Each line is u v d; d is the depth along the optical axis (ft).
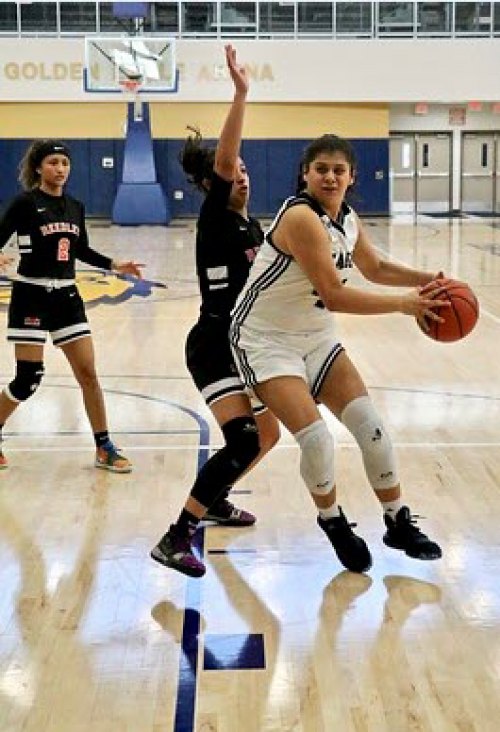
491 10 73.00
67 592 11.08
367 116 74.79
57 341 15.29
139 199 69.62
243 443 10.87
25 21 72.74
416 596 10.87
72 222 15.17
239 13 73.05
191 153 11.61
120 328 28.99
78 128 73.77
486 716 8.38
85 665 9.37
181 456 16.34
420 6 73.20
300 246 10.25
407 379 21.89
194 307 33.22
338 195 10.59
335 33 73.46
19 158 73.77
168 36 73.00
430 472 15.33
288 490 14.53
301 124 74.33
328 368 11.18
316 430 10.85
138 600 10.86
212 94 73.31
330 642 9.80
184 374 22.57
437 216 76.33
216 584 11.27
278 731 8.16
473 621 10.25
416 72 73.20
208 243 11.30
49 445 17.03
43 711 8.53
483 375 22.26
